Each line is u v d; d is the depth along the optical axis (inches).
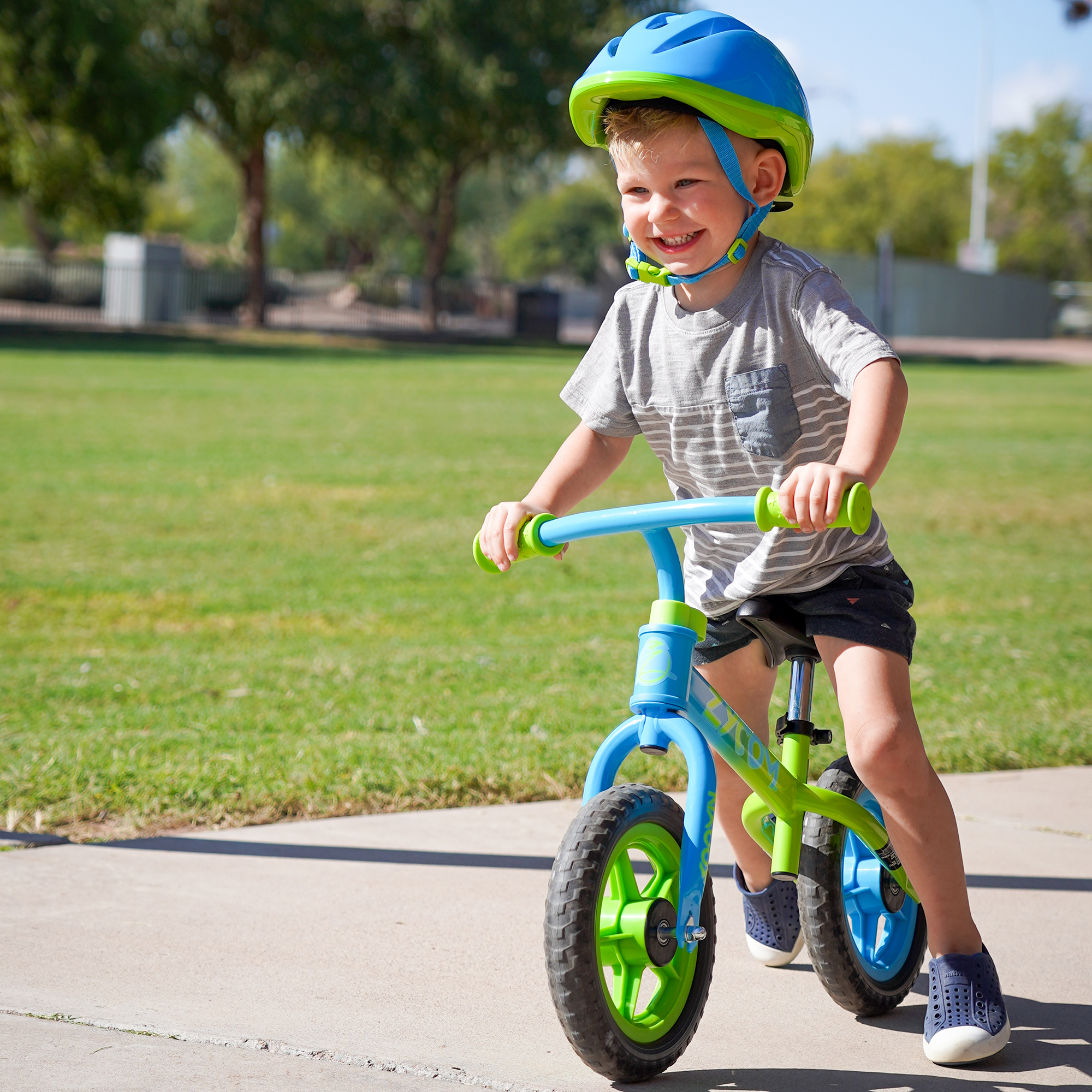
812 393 89.4
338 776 150.7
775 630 91.8
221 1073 85.9
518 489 398.0
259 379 767.1
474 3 1268.5
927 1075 89.5
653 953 83.8
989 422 645.9
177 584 269.6
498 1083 85.7
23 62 1072.8
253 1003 97.4
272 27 1210.6
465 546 316.2
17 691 189.8
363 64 1258.6
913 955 104.0
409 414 611.5
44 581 267.1
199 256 2306.8
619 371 95.0
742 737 87.4
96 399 621.9
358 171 1742.1
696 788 81.3
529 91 1296.8
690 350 90.7
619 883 84.6
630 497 395.2
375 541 319.9
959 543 330.3
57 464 422.9
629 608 255.9
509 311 1872.5
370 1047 90.5
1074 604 261.6
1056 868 130.7
